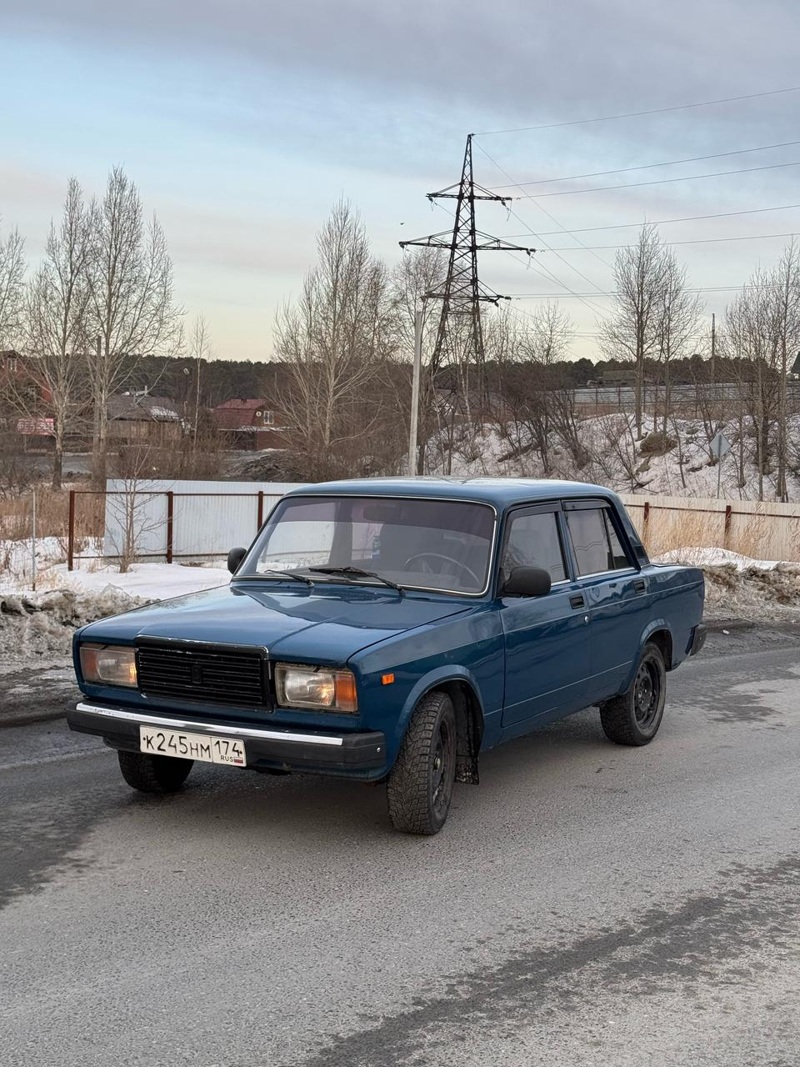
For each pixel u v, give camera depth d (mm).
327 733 4836
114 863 4922
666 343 61594
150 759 5793
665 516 25109
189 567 20047
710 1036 3445
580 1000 3684
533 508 6375
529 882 4859
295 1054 3254
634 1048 3352
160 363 55688
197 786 6195
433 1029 3441
